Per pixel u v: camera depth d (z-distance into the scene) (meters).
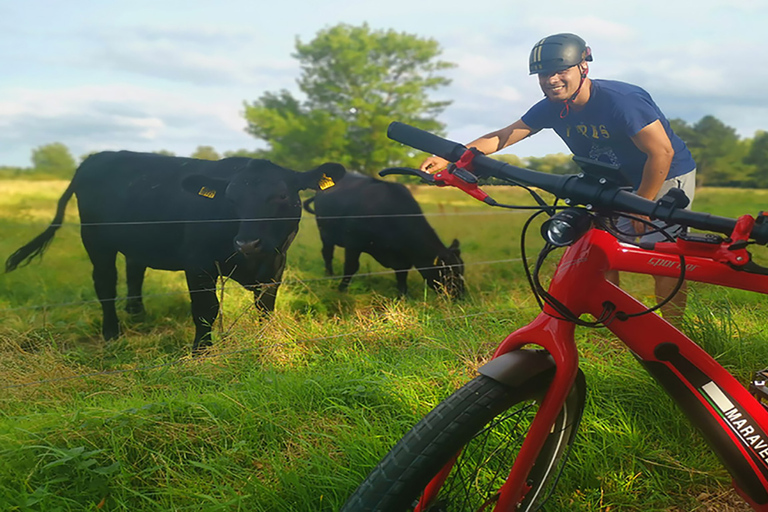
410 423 2.22
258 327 3.20
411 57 29.77
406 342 3.21
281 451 2.09
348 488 1.81
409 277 5.99
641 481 1.96
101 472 1.84
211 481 1.92
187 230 3.90
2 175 25.92
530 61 2.33
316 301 4.45
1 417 2.37
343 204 5.61
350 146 26.61
